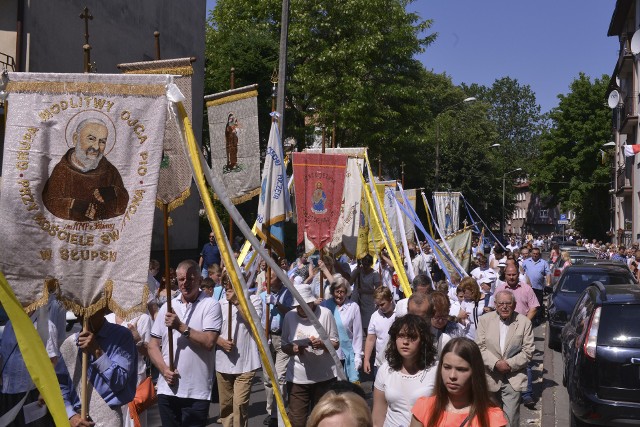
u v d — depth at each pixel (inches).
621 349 325.1
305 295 294.8
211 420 379.6
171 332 264.1
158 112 191.0
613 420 321.7
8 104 188.9
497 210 2305.6
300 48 1220.5
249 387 313.9
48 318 242.4
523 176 3085.6
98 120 190.5
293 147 1269.7
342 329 320.8
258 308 371.6
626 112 1509.6
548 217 4013.3
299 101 1258.6
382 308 326.3
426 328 205.2
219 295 364.2
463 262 675.4
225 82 1190.3
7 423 221.9
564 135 2460.6
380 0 1195.3
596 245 1838.1
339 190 417.1
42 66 705.6
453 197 1027.3
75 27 757.9
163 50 960.9
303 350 294.5
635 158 1481.3
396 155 1365.7
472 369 166.7
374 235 508.7
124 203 190.1
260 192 380.5
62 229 187.5
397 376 206.5
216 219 181.6
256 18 1300.4
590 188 2346.2
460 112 2359.7
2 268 183.5
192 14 1053.2
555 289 645.9
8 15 683.4
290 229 1088.8
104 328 197.3
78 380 198.8
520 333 304.3
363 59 1198.9
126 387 197.0
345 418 123.1
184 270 272.4
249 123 397.7
